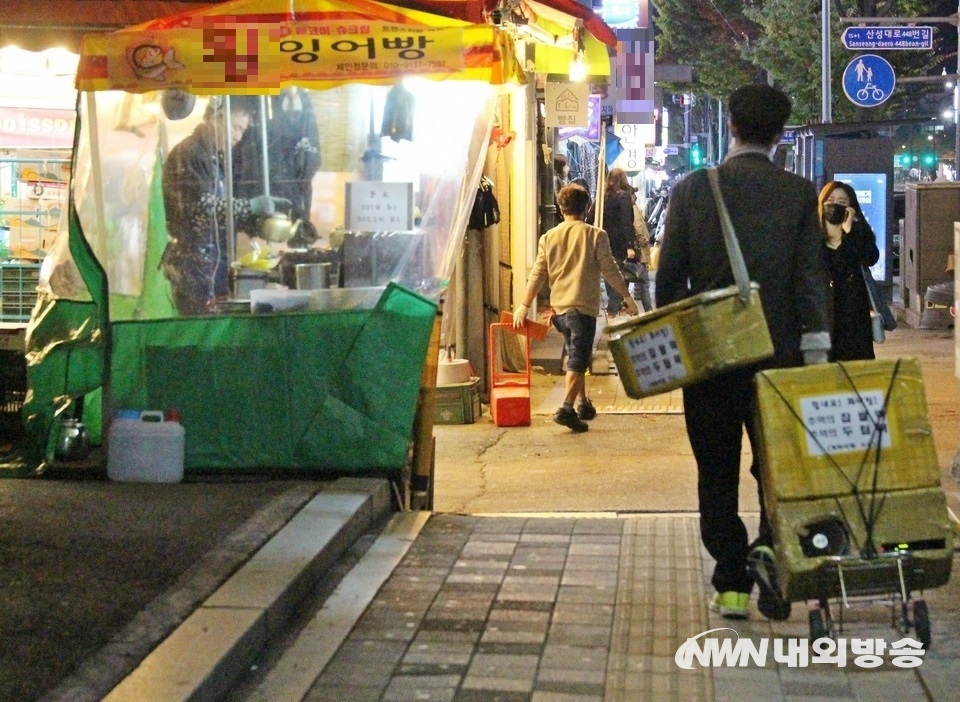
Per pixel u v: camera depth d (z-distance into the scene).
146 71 6.56
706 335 4.79
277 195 7.31
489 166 12.43
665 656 4.86
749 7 40.81
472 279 11.80
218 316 7.01
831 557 4.59
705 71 46.19
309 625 5.20
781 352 5.00
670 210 5.13
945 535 4.66
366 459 6.97
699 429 5.11
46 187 9.27
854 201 6.56
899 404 4.72
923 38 24.69
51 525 6.01
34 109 9.45
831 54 33.56
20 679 4.23
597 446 9.82
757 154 5.10
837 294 6.55
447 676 4.69
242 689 4.58
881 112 35.28
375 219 7.17
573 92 12.95
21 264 9.19
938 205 17.12
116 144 7.12
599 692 4.54
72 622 4.76
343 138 7.33
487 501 8.02
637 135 21.62
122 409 7.07
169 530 5.96
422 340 6.99
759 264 4.97
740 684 4.60
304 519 6.19
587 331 10.32
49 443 7.07
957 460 7.68
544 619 5.29
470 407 10.89
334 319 6.95
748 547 5.21
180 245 7.23
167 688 4.19
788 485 4.66
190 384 7.04
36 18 7.03
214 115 7.22
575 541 6.46
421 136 7.36
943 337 16.00
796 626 5.14
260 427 7.00
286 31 6.59
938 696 4.45
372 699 4.50
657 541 6.45
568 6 9.71
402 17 7.11
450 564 6.07
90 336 7.10
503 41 6.66
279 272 7.25
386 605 5.48
